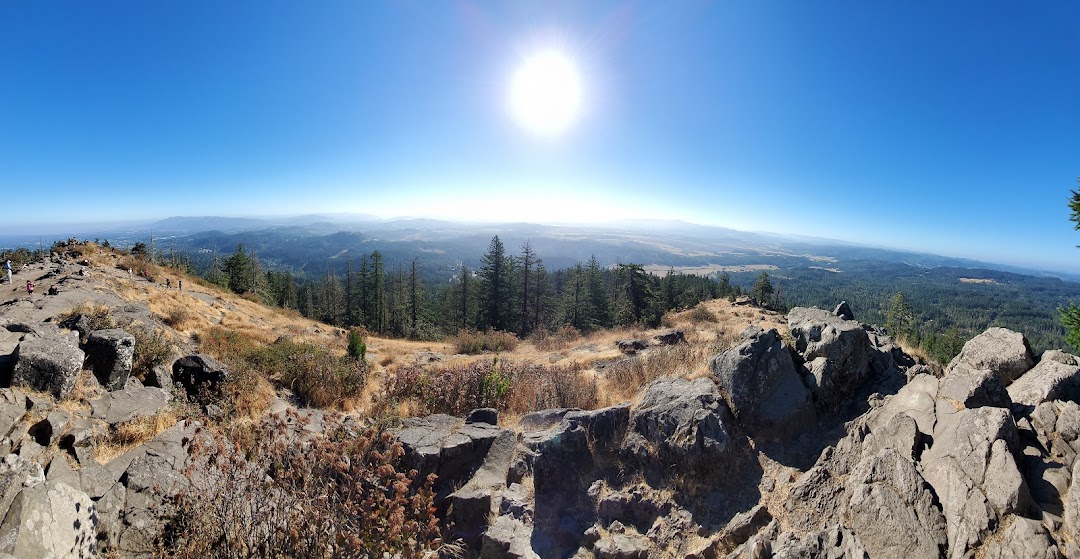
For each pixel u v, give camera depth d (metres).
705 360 8.24
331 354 14.81
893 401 5.61
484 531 5.67
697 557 4.71
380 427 7.17
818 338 6.85
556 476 6.04
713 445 5.67
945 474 4.28
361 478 4.93
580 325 45.69
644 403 6.70
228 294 30.19
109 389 7.62
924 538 3.94
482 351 25.45
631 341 18.45
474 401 10.56
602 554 5.04
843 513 4.52
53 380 6.53
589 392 9.68
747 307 42.25
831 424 6.08
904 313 57.81
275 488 4.61
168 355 10.00
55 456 5.56
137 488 5.25
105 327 9.85
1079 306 7.81
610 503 5.56
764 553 4.31
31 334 7.84
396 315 52.84
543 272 49.72
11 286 16.22
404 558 4.37
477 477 6.55
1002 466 3.96
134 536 4.60
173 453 6.10
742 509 5.20
